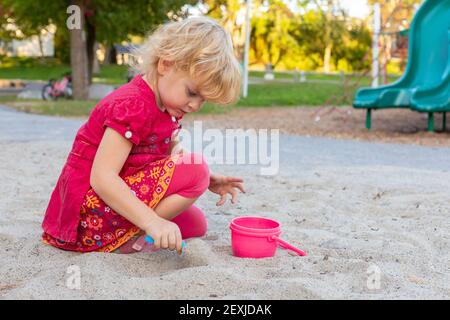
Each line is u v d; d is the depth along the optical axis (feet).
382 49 41.42
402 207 10.27
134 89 6.60
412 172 14.58
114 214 6.70
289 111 40.42
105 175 6.34
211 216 9.59
